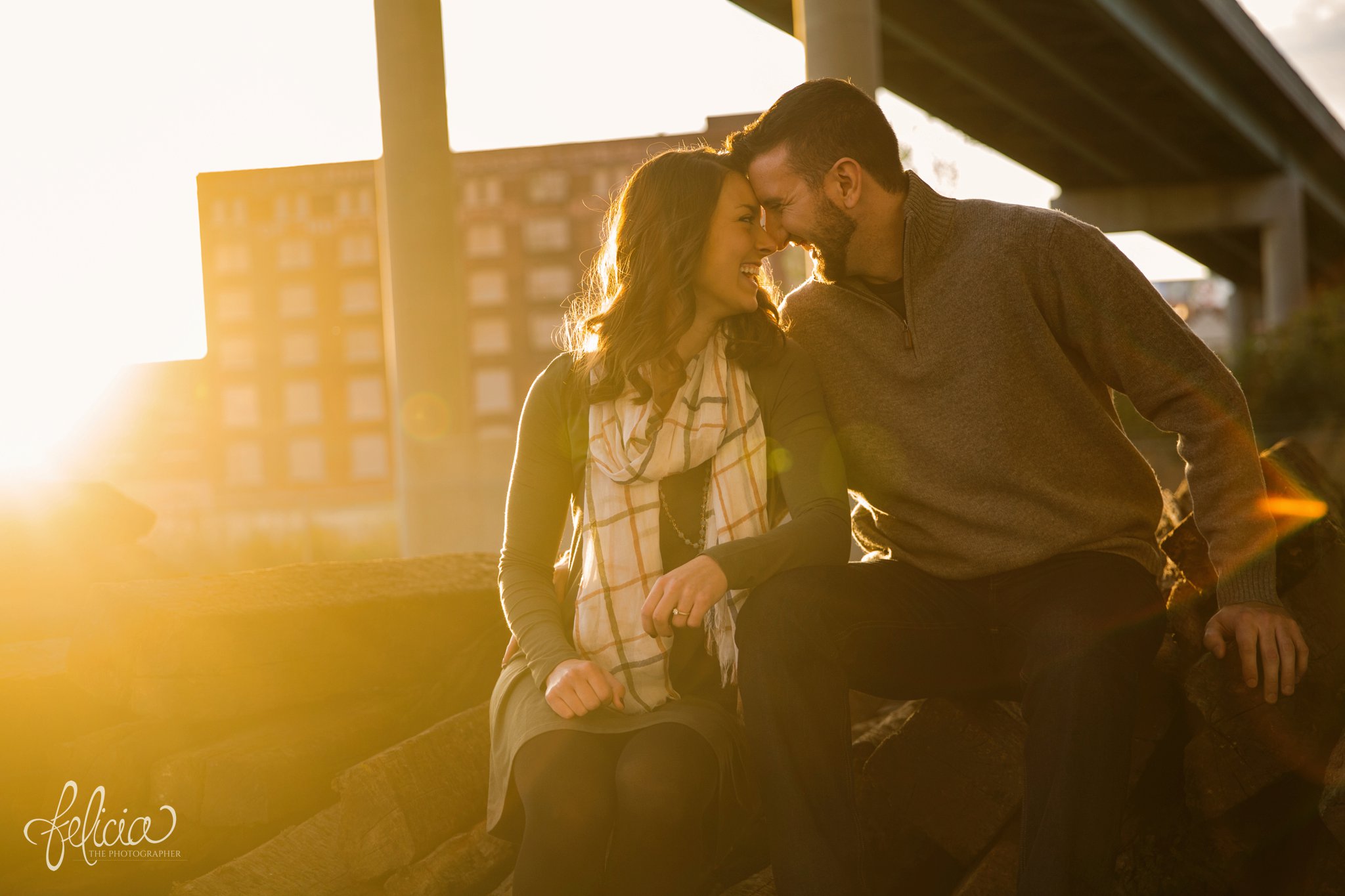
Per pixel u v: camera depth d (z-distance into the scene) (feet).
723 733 5.48
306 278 157.69
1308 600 6.27
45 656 7.88
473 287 145.38
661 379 5.96
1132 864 6.02
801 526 5.72
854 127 6.08
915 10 75.25
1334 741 6.00
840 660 5.57
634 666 5.67
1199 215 116.88
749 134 6.45
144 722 6.99
